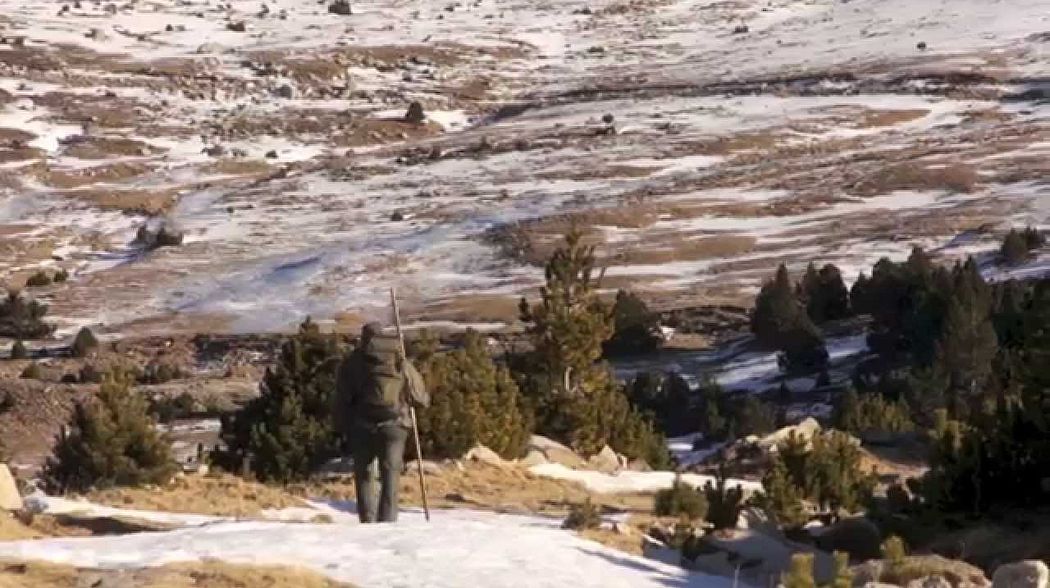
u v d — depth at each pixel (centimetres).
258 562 1700
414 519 2350
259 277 14725
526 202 17438
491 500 3328
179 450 7112
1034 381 2255
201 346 11825
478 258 14750
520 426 4081
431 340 4341
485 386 4031
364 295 13675
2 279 15550
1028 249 12644
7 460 6844
